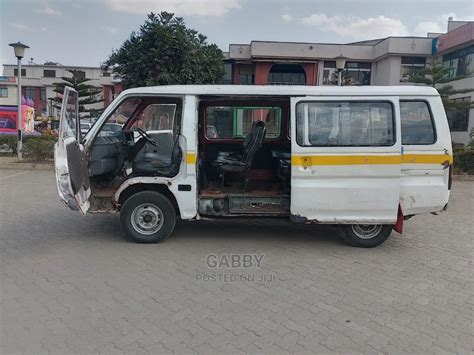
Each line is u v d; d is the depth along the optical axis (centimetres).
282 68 2673
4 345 276
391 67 2427
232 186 571
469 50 2089
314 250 496
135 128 553
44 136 1325
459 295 372
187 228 580
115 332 295
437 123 473
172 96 483
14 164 1160
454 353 277
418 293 375
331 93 469
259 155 599
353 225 503
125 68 1287
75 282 381
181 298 353
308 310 335
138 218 497
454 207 770
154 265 429
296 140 468
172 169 491
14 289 363
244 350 275
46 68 5244
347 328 307
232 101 599
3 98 3884
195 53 1294
